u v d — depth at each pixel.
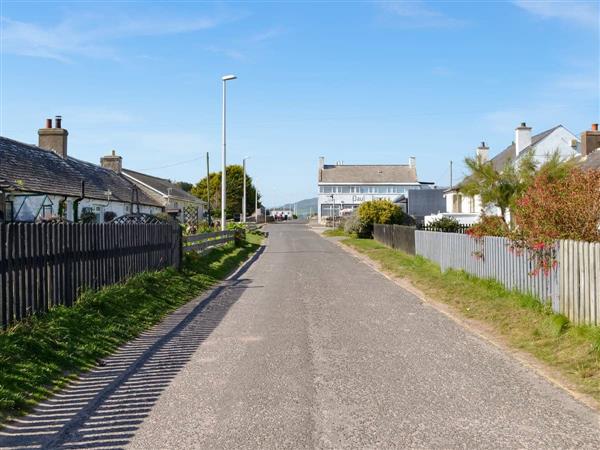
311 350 8.36
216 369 7.33
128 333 9.44
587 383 6.61
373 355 8.05
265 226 85.62
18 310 8.28
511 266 12.62
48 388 6.43
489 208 22.05
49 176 27.59
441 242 19.78
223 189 33.28
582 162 24.00
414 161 102.50
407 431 5.14
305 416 5.55
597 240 10.17
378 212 44.16
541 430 5.17
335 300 13.58
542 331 9.16
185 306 12.74
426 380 6.79
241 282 17.58
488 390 6.38
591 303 8.63
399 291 15.29
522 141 39.72
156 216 18.39
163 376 7.02
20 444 4.92
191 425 5.34
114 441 4.98
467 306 12.27
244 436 5.05
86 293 10.61
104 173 39.72
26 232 8.57
